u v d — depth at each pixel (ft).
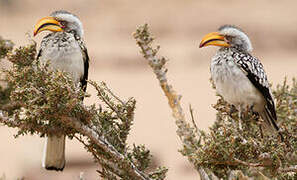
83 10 227.40
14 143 94.12
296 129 29.45
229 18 201.57
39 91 26.43
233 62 36.45
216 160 25.41
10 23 221.25
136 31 26.91
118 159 26.61
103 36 196.54
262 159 25.53
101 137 26.71
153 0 223.71
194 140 27.25
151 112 124.36
